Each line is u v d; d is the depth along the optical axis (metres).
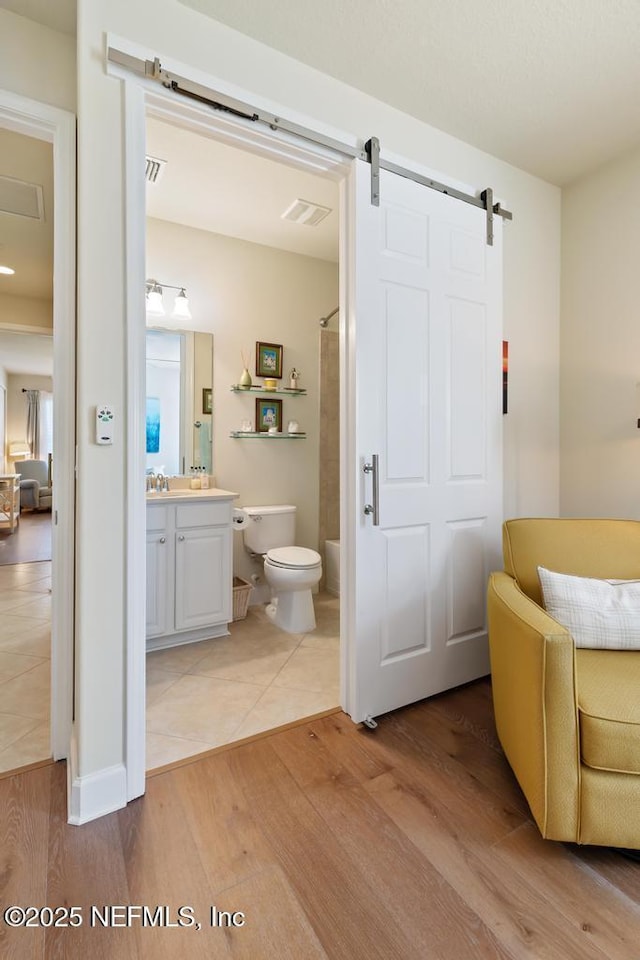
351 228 1.80
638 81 1.84
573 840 1.19
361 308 1.78
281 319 3.42
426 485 1.98
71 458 1.57
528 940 1.01
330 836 1.29
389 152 1.90
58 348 1.57
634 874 1.18
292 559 2.78
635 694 1.24
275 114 1.62
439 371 2.01
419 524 1.97
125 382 1.38
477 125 2.08
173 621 2.50
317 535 3.63
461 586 2.12
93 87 1.31
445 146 2.11
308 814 1.36
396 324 1.88
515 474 2.47
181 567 2.51
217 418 3.20
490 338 2.19
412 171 1.95
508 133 2.14
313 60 1.70
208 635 2.67
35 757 1.60
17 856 1.20
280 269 3.41
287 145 1.67
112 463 1.36
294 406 3.49
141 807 1.38
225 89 1.51
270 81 1.62
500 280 2.23
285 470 3.47
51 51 1.51
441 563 2.04
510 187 2.38
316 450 3.60
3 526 6.82
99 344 1.33
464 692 2.11
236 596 2.93
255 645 2.58
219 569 2.65
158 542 2.43
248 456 3.31
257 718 1.86
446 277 2.03
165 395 3.03
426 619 2.01
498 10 1.53
